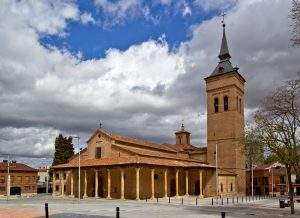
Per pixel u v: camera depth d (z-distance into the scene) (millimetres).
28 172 103500
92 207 42938
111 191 71062
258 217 33281
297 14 22547
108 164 66688
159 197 73375
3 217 29891
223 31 97062
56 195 78375
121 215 32562
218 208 44938
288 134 39281
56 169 76000
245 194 89875
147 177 71375
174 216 32438
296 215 36375
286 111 39406
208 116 93688
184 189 81375
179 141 105312
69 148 104188
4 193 95375
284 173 107562
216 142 91000
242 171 89812
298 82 31953
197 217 31750
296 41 23578
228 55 94375
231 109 89750
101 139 73812
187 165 75562
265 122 40656
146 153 72375
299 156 39312
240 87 94625
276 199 72938
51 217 30062
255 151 41281
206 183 79938
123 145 74750
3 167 97438
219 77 92750
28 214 32219
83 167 70500
